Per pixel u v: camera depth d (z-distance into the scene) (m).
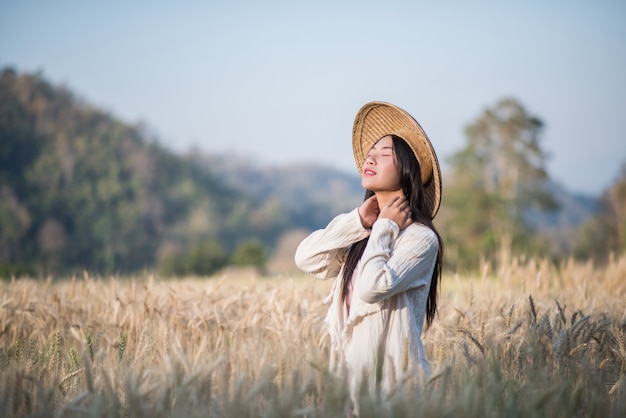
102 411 3.30
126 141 121.31
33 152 112.56
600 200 59.06
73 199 111.38
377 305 3.99
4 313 6.49
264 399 3.54
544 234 60.84
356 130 4.82
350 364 4.00
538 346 4.57
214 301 6.82
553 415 3.35
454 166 70.06
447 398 3.43
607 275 9.71
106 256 108.81
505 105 72.69
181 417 3.12
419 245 3.99
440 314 6.53
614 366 4.73
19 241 102.62
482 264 8.19
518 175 72.94
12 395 3.48
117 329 5.95
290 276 7.96
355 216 4.36
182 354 3.79
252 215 134.00
